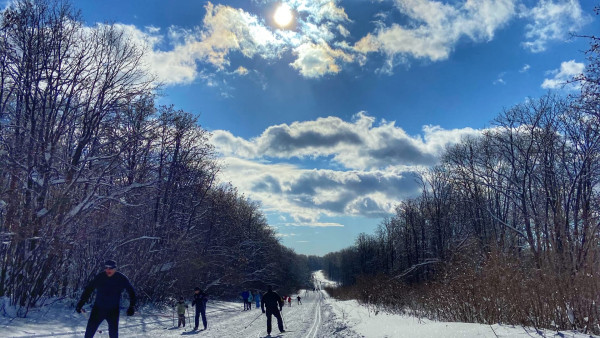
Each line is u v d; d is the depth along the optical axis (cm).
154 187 2131
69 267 1819
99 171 1847
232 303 4128
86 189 1844
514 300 930
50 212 1512
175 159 2588
